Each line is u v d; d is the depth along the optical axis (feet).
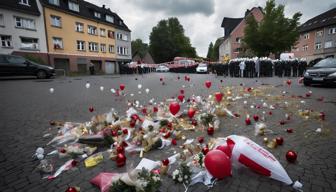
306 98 20.70
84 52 108.37
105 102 20.08
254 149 6.95
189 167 6.72
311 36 138.62
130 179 5.40
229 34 140.67
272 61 59.11
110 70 127.65
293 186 6.38
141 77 63.82
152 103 18.71
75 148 8.62
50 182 6.95
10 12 78.07
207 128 11.32
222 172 6.20
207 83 17.67
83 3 117.19
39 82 44.27
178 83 40.09
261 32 81.30
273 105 17.58
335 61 31.17
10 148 9.50
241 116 14.28
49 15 90.33
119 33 133.39
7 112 16.38
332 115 14.28
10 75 48.93
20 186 6.79
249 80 45.01
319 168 7.48
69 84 39.96
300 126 12.03
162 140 9.28
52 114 15.62
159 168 7.45
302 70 56.75
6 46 77.97
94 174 7.36
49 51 90.89
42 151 8.64
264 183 6.64
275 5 81.05
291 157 7.70
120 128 10.85
